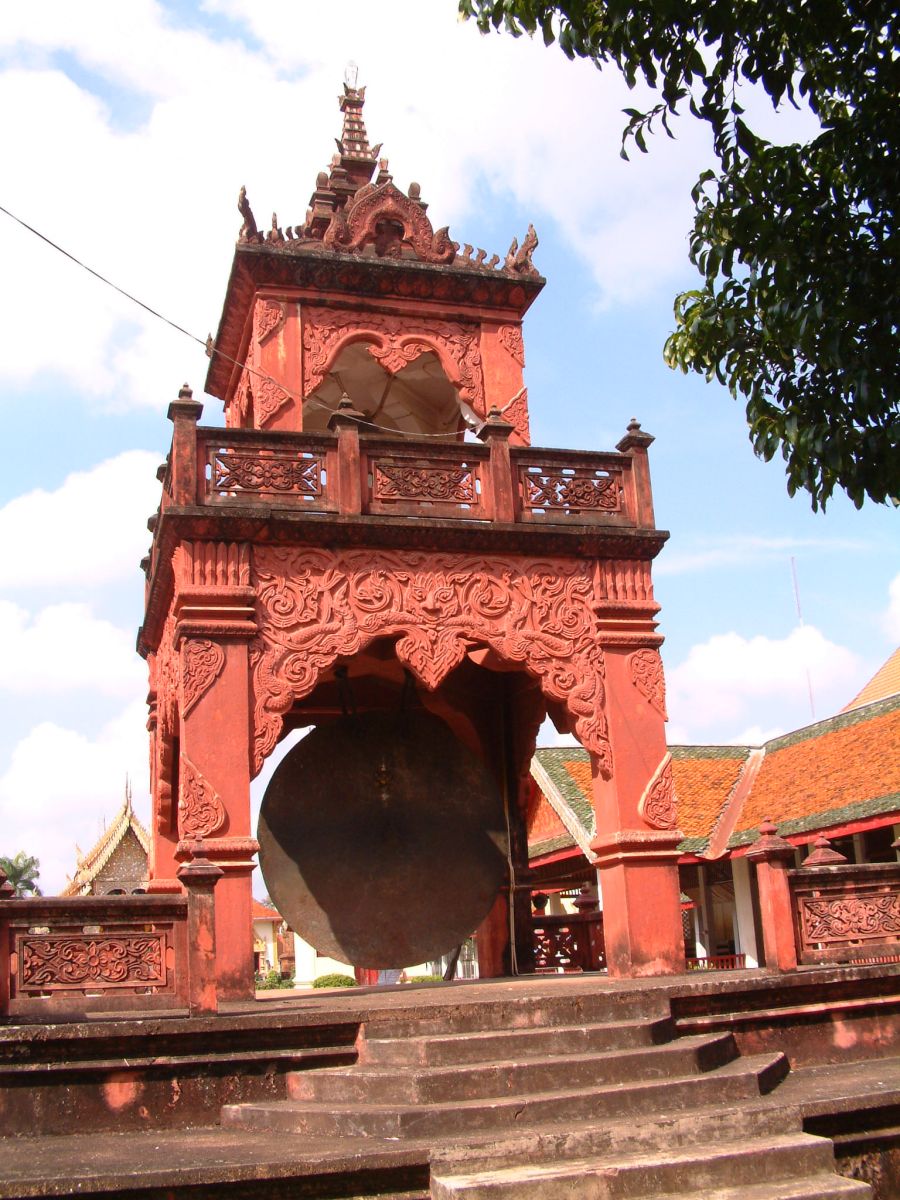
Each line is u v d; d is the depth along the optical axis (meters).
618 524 11.86
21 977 8.06
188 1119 7.77
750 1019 9.02
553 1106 7.22
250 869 9.92
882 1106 7.68
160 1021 7.81
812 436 7.98
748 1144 6.95
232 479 10.80
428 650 10.98
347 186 14.30
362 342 13.20
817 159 8.41
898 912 10.06
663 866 11.11
